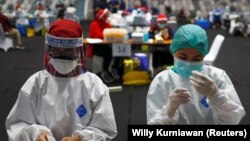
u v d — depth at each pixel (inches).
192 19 698.2
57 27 66.1
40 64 294.4
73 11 452.4
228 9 657.0
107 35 220.2
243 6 770.2
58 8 548.1
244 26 522.3
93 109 67.4
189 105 66.7
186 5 780.6
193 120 67.2
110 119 67.1
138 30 243.9
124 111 174.7
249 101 187.3
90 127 66.1
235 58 337.7
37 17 515.8
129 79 229.6
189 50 65.4
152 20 244.4
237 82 238.7
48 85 67.2
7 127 68.6
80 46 67.3
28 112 67.0
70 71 67.1
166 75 69.0
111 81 230.1
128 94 206.7
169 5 764.0
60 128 66.7
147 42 225.8
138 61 238.8
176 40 66.9
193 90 66.7
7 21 368.5
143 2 716.0
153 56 236.8
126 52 223.0
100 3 519.5
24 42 432.5
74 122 66.7
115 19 252.8
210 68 69.0
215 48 210.8
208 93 60.7
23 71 266.7
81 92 67.4
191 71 66.5
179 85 67.1
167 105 63.7
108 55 231.5
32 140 64.5
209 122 67.4
